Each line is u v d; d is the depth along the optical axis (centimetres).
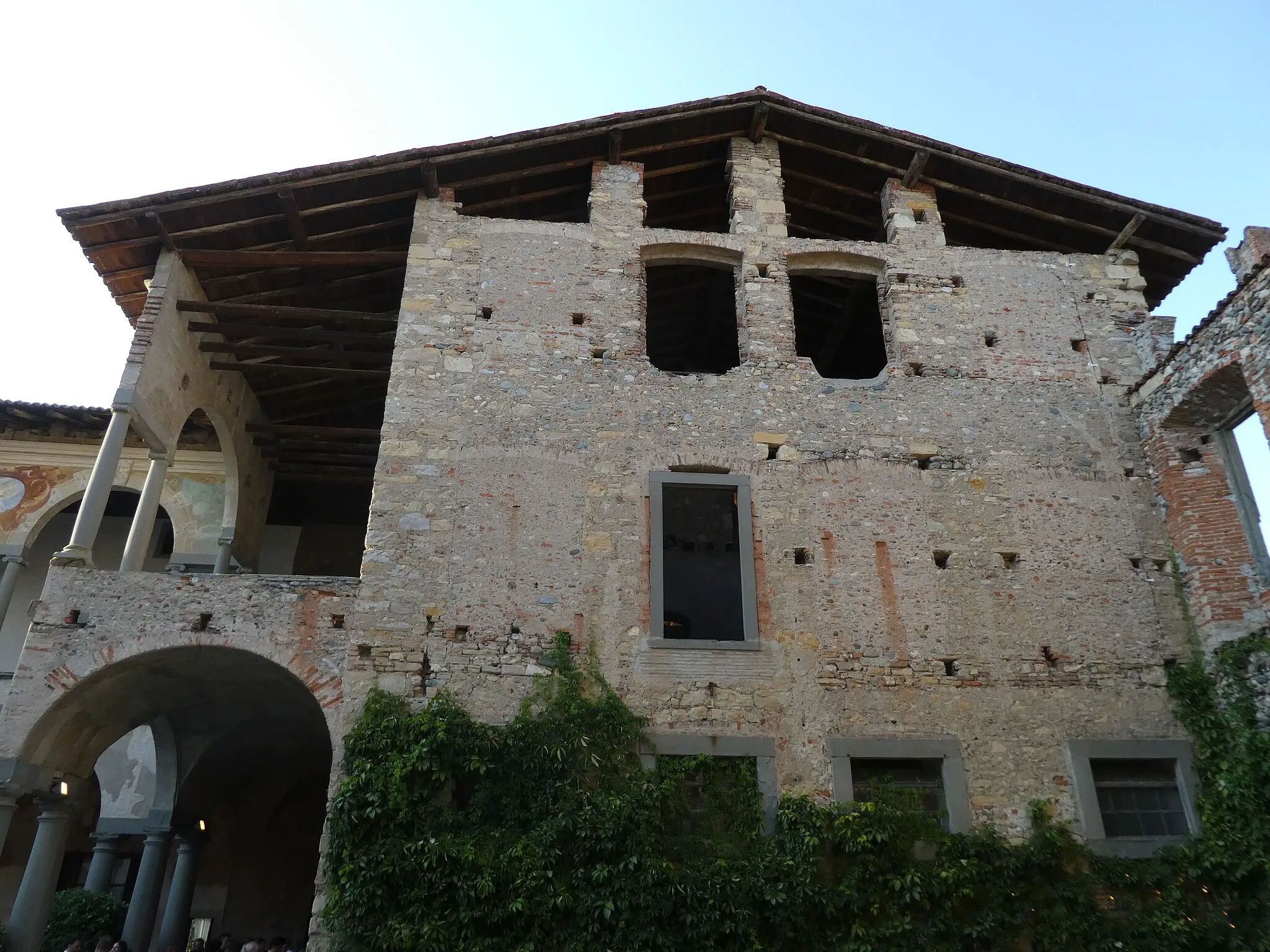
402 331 1491
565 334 1527
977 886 1159
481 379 1465
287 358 1875
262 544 2114
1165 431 1486
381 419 2162
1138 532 1450
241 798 2112
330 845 1105
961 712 1286
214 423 1798
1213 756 1266
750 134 1780
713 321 2186
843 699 1277
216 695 1483
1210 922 1153
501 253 1594
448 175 1639
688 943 1061
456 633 1269
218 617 1265
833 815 1183
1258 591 1339
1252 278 1291
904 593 1359
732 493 1475
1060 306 1666
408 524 1333
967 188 1764
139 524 1457
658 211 1894
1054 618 1366
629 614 1305
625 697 1248
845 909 1116
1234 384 1377
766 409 1493
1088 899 1159
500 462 1397
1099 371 1599
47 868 1211
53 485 2016
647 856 1092
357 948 1041
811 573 1360
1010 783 1247
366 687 1223
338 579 1301
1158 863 1202
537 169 1694
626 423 1453
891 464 1461
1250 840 1178
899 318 1616
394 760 1122
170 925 1798
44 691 1203
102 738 1354
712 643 1295
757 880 1105
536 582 1312
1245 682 1271
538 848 1089
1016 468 1482
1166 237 1745
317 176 1516
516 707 1227
